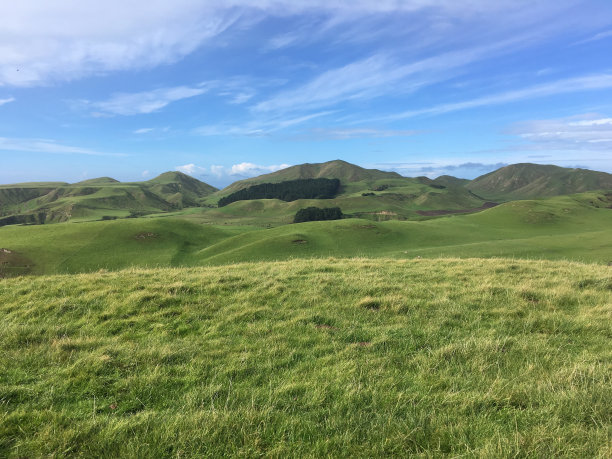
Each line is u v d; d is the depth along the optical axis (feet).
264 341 25.07
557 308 32.40
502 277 44.06
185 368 21.33
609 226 374.63
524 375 20.07
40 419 16.30
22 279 43.11
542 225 376.27
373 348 24.04
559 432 15.16
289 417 16.49
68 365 21.29
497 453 13.84
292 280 42.29
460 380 19.70
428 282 42.01
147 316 30.22
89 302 33.35
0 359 21.85
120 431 15.48
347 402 17.65
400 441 14.92
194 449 14.60
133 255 253.85
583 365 20.66
